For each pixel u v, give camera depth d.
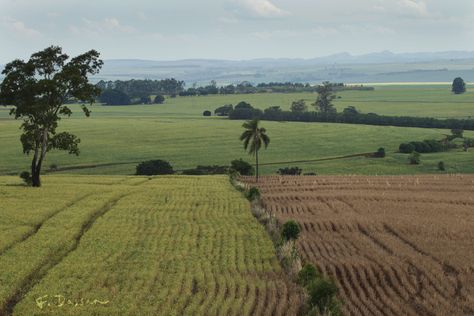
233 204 72.00
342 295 38.69
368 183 99.75
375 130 193.50
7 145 156.00
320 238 56.53
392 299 38.94
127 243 50.31
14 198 69.31
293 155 151.88
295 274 42.34
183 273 41.72
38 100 78.44
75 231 53.28
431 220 65.44
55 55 78.88
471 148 160.50
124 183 92.31
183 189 85.06
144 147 162.12
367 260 47.66
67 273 40.84
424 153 153.75
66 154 146.12
